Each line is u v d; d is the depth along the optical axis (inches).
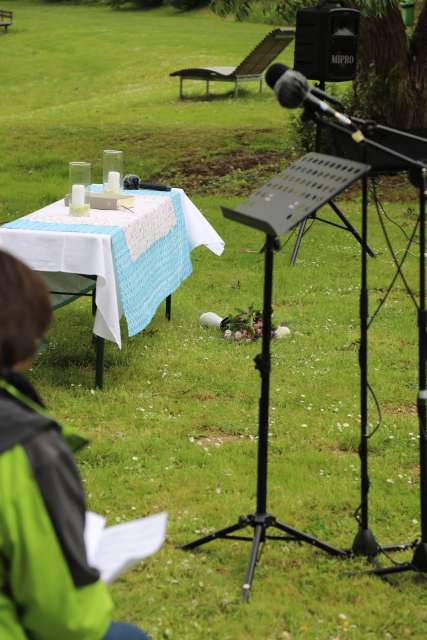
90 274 252.7
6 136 751.1
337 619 158.6
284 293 382.6
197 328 332.2
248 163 648.4
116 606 160.4
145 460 221.1
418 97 627.2
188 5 2068.2
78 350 301.6
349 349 309.1
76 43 1545.3
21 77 1312.7
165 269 308.0
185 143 705.0
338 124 154.7
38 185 607.2
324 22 346.3
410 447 233.3
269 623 156.9
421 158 202.7
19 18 1972.2
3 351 80.7
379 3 538.9
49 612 78.9
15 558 78.0
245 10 652.7
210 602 162.7
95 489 205.2
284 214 146.6
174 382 275.0
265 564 175.3
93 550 90.3
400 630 156.3
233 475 213.5
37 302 82.1
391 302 369.1
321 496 204.4
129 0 2194.9
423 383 165.8
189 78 965.2
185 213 343.0
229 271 418.0
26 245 253.9
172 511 196.7
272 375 281.9
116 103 966.4
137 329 266.2
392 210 539.8
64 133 757.3
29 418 78.6
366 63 634.8
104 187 301.4
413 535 189.0
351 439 234.8
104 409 252.4
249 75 965.2
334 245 464.1
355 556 176.1
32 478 77.5
